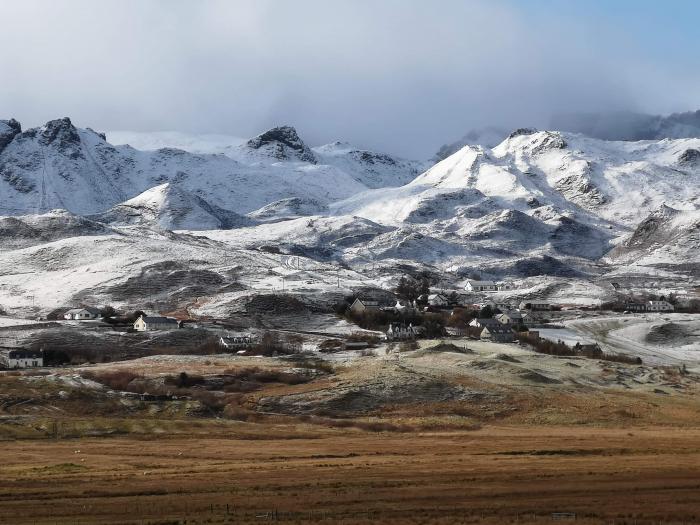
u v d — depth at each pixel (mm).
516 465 154625
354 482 139750
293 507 123750
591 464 155125
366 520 115875
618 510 121062
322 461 161500
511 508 122312
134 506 125125
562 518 116562
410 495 130250
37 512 122125
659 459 161125
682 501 126375
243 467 154625
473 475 144750
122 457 167875
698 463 155875
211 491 134250
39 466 157375
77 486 138375
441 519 116125
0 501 128875
